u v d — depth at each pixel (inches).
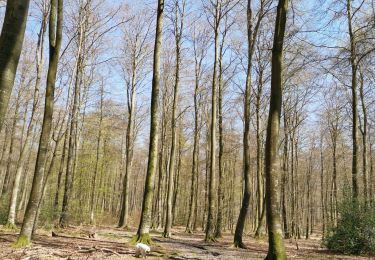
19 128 1418.6
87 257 358.0
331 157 1622.8
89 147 1344.7
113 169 1798.7
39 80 759.7
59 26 442.3
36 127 1318.9
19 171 771.4
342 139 1346.0
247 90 700.7
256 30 718.5
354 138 703.7
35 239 513.0
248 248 623.8
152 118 525.0
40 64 743.1
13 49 215.2
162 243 619.2
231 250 569.3
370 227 616.1
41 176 426.0
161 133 1312.7
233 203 1636.3
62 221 831.7
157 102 530.0
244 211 647.8
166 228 819.4
